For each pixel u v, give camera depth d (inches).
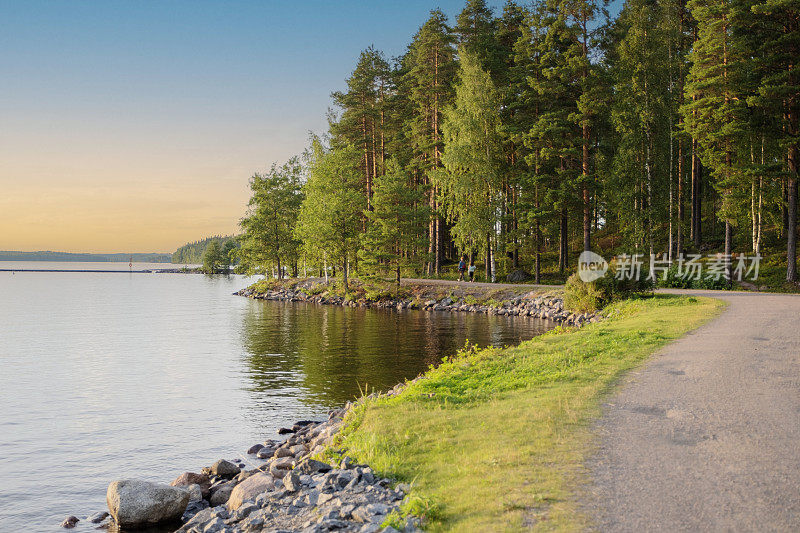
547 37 1715.1
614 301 1202.6
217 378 814.5
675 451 279.3
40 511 382.0
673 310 949.2
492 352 681.6
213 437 548.4
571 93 1806.1
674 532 194.7
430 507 228.1
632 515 209.2
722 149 1526.8
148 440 540.1
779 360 495.2
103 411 645.3
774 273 1504.7
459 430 345.4
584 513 212.1
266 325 1467.8
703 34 1524.4
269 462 441.1
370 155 2746.1
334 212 2164.1
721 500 220.1
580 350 612.7
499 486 245.0
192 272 7578.7
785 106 1384.1
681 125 1642.5
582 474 252.7
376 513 237.0
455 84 2018.9
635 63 1632.6
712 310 893.8
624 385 432.5
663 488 233.6
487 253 1899.6
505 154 1914.4
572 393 413.4
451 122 1822.1
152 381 800.9
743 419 329.1
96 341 1218.0
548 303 1486.2
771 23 1421.0
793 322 725.3
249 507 285.9
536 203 1834.4
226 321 1587.1
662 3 1877.5
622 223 1651.1
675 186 1988.2
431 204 2265.0
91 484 432.8
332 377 794.2
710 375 448.8
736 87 1411.2
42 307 2138.3
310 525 243.6
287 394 709.9
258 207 2839.6
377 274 2094.0
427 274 2311.8
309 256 2576.3
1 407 665.6
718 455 271.3
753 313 834.2
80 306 2178.9
